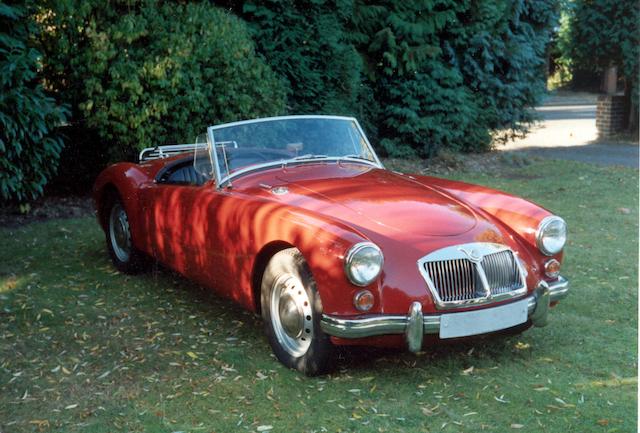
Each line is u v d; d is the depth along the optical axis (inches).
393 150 500.1
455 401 142.6
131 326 189.6
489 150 555.2
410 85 494.9
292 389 148.9
